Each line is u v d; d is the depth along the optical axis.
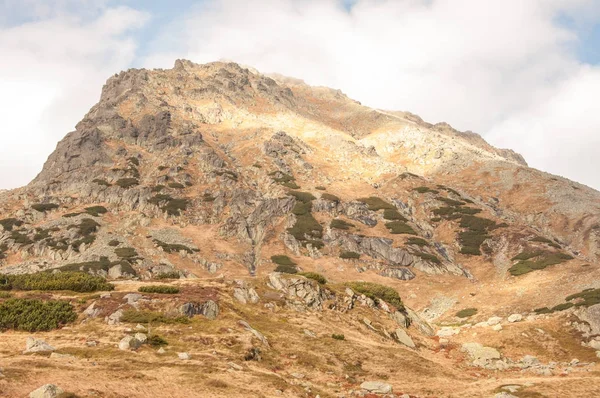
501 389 50.84
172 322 57.09
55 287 66.62
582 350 71.69
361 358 58.69
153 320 56.94
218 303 64.06
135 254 134.62
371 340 68.38
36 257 137.75
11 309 55.19
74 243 140.75
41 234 147.00
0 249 141.00
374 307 82.12
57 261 133.62
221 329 56.88
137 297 61.09
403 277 142.62
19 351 45.28
